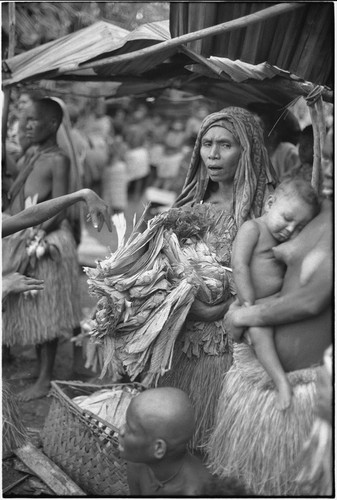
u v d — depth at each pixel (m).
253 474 1.74
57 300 2.95
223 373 2.04
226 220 2.21
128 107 7.25
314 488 1.71
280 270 1.72
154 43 2.47
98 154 5.98
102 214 2.13
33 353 3.42
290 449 1.68
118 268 1.97
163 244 2.04
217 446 1.83
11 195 3.06
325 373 1.68
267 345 1.68
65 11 3.76
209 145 2.21
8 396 2.31
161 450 1.75
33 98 3.73
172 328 1.99
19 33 3.68
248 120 2.19
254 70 2.27
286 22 1.92
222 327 2.08
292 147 3.06
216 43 2.00
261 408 1.71
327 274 1.63
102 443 2.06
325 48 1.95
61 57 2.59
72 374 3.15
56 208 2.13
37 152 3.06
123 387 2.53
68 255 3.03
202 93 3.20
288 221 1.68
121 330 1.99
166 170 6.75
